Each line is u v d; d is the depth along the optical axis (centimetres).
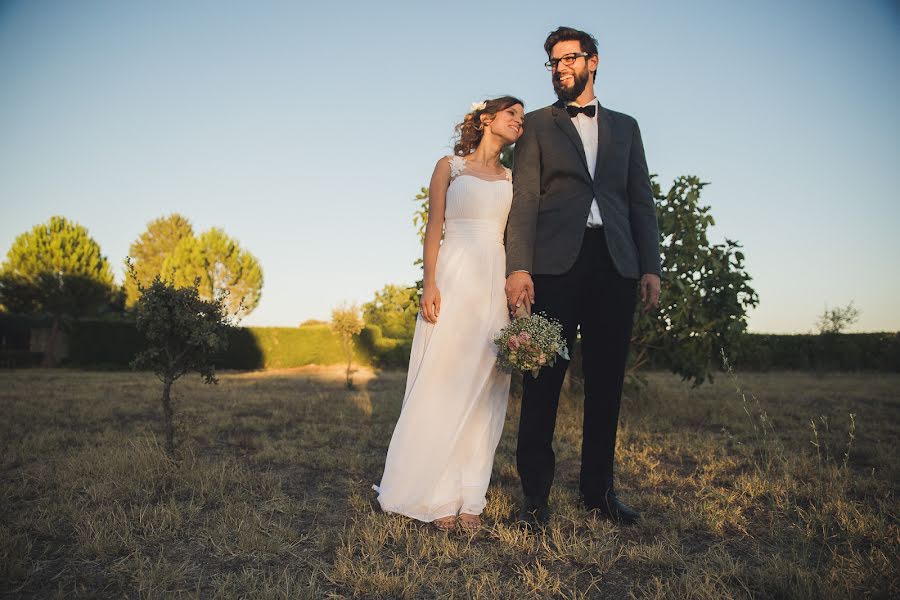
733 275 707
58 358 2320
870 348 2031
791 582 205
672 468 417
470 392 289
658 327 710
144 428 547
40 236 2489
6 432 518
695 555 242
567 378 766
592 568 228
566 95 290
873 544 248
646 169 304
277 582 210
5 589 202
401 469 283
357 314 1777
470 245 298
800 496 330
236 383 1258
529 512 273
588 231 279
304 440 503
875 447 483
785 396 965
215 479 343
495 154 312
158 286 402
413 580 208
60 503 294
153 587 204
